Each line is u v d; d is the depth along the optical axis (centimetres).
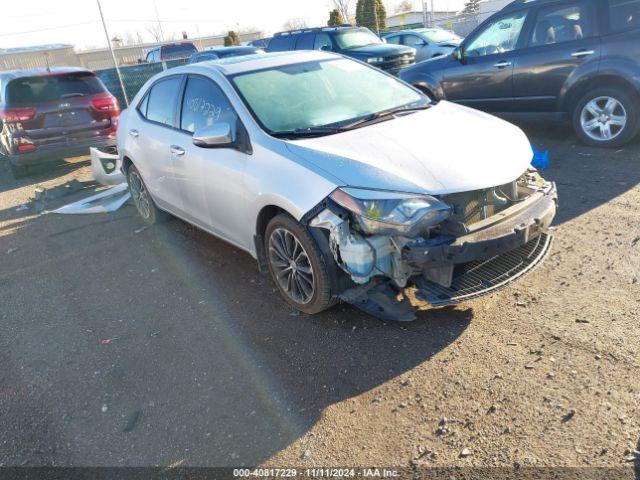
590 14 626
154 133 495
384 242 299
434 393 274
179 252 509
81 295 446
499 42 732
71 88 873
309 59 455
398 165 309
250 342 344
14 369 350
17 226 659
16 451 276
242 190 370
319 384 294
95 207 681
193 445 264
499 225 303
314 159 325
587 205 485
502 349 299
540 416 249
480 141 340
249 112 378
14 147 834
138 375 325
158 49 2480
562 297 343
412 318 312
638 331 298
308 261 336
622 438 231
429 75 825
